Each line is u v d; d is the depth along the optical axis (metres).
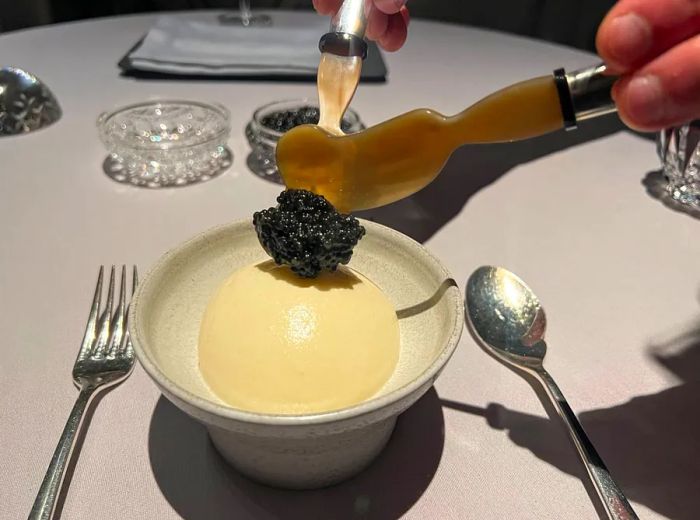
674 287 0.82
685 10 0.44
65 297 0.77
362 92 1.43
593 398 0.64
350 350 0.55
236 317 0.56
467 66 1.60
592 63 1.60
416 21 1.94
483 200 1.03
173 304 0.61
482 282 0.78
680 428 0.61
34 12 2.36
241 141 1.21
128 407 0.62
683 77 0.43
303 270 0.58
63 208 0.97
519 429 0.61
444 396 0.65
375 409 0.45
